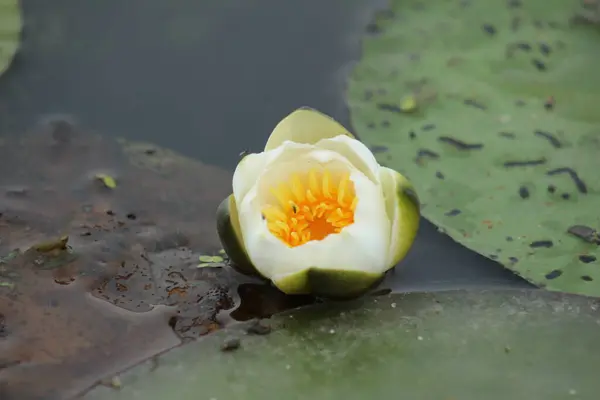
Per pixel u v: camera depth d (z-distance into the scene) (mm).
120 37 1332
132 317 1193
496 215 1230
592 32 1312
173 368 1172
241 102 1298
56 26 1335
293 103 1294
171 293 1204
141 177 1250
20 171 1250
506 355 1172
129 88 1305
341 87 1300
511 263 1211
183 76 1312
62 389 1168
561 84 1284
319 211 1197
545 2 1330
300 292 1194
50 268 1208
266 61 1317
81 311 1193
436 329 1183
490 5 1331
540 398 1156
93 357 1179
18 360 1176
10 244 1216
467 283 1209
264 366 1172
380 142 1263
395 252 1193
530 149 1256
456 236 1223
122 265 1212
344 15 1344
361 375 1166
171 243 1224
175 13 1350
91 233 1224
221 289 1207
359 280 1188
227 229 1197
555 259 1212
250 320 1191
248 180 1194
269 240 1183
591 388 1159
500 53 1303
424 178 1246
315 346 1179
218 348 1179
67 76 1309
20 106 1289
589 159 1250
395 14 1333
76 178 1248
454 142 1261
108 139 1270
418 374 1166
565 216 1228
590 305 1191
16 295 1197
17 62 1314
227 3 1351
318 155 1197
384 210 1188
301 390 1162
